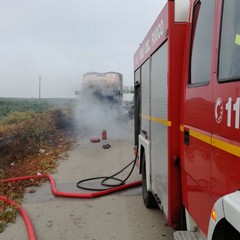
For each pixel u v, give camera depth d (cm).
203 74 317
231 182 243
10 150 1134
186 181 376
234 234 244
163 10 445
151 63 553
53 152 1309
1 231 574
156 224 594
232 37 255
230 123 245
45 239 545
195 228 360
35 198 754
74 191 802
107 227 587
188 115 362
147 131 606
